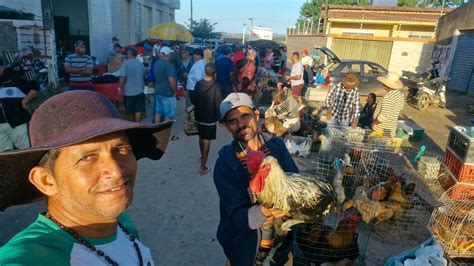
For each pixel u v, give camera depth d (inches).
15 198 42.4
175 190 190.2
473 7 577.9
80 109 38.0
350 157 189.0
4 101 183.9
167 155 245.0
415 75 547.2
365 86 523.5
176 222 158.6
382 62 784.3
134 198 179.3
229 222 85.4
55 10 691.4
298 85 372.2
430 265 109.3
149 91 330.3
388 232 157.6
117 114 43.0
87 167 38.5
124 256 44.5
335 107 248.5
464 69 604.7
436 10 929.5
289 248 90.4
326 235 111.8
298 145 250.7
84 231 41.1
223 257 136.0
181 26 630.5
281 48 661.9
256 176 68.1
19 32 356.5
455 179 186.2
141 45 706.2
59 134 36.6
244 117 85.8
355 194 156.1
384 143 213.8
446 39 672.4
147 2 1048.8
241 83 349.1
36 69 361.7
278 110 273.4
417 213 167.3
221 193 81.1
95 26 669.9
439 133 362.3
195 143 274.4
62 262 37.0
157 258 133.9
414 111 474.0
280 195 67.8
